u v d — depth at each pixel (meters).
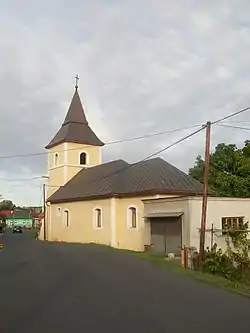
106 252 30.31
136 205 35.16
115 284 15.00
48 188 56.34
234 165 47.81
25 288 14.20
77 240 43.59
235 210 27.80
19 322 9.22
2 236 66.44
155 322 9.13
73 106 55.06
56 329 8.50
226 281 15.84
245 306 11.11
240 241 25.17
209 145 21.30
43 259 25.17
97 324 8.92
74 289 13.86
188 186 35.41
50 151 56.44
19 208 132.25
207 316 9.82
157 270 19.34
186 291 13.52
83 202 42.66
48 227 51.97
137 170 39.03
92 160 54.16
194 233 26.20
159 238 29.78
